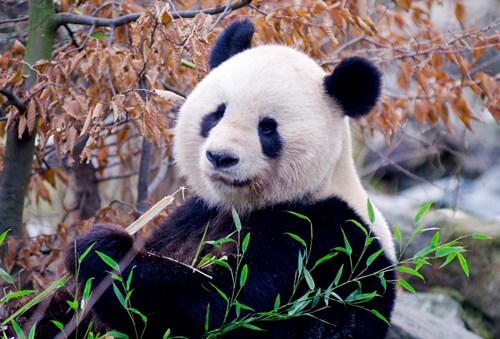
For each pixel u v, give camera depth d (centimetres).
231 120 779
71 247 764
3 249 1040
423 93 1183
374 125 1188
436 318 1255
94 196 1376
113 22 1009
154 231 895
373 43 1201
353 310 805
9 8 1319
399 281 778
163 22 895
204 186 841
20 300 921
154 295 752
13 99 959
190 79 1153
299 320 806
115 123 930
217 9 1001
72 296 842
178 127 842
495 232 1495
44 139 1004
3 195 1034
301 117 787
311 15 1082
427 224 1544
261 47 839
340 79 812
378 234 845
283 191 802
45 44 1030
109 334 714
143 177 1195
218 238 833
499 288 1456
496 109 1133
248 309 735
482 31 1185
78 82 1273
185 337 765
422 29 1202
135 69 979
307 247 797
